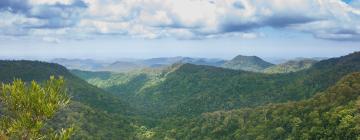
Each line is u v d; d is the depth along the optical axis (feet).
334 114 522.47
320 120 542.98
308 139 529.45
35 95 75.00
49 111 74.69
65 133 76.18
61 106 77.46
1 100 75.41
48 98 76.33
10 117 75.25
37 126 73.36
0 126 74.08
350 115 501.56
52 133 76.43
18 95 74.69
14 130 72.90
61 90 77.97
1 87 75.46
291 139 552.00
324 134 514.27
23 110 75.20
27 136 73.92
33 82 76.33
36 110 74.74
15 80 76.23
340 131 489.67
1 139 72.49
